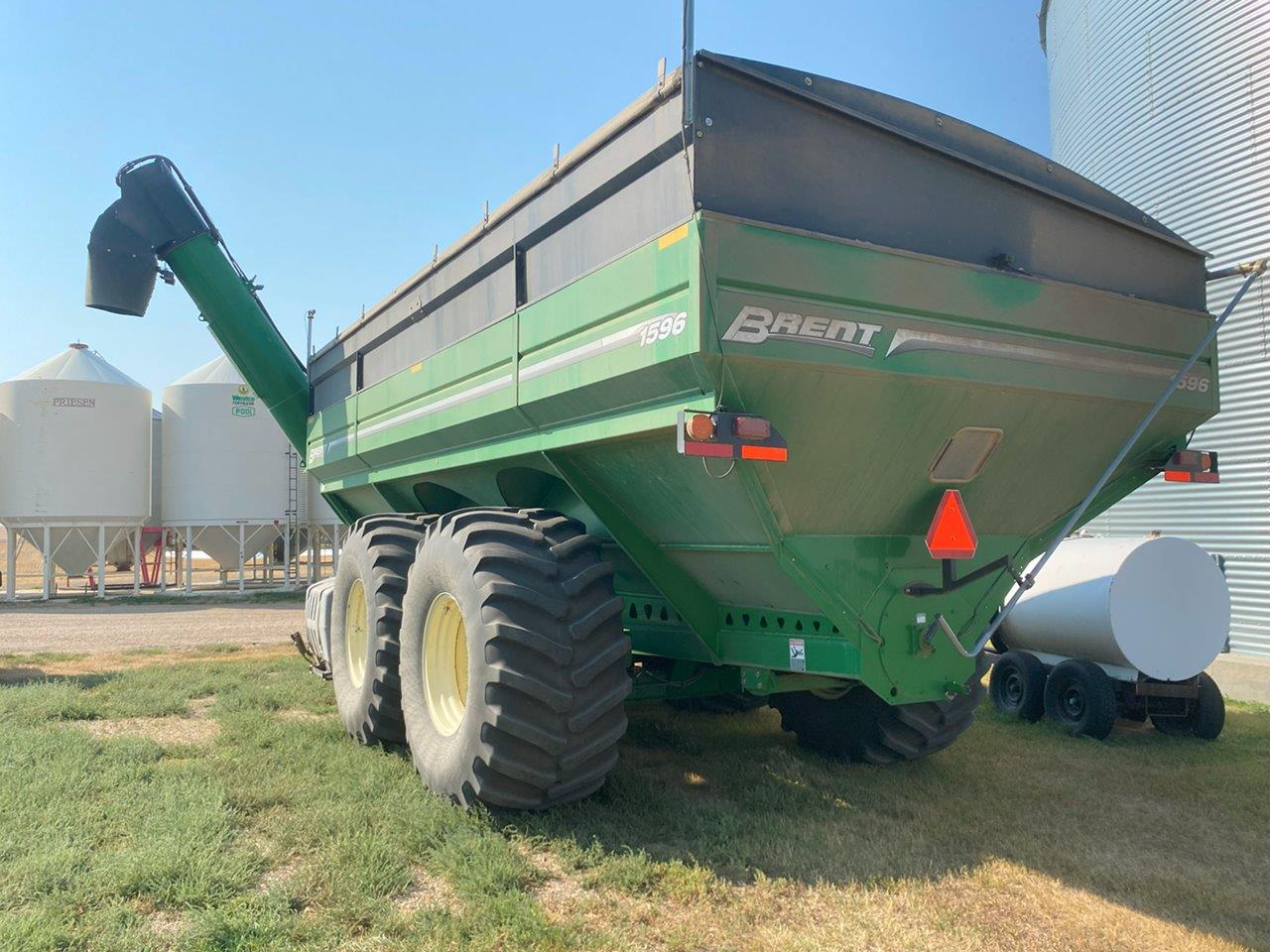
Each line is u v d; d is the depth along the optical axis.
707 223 2.98
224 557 21.78
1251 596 7.61
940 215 3.71
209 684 7.45
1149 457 4.61
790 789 4.58
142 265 8.12
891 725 4.80
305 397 8.67
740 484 3.33
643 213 3.38
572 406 3.86
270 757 4.93
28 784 4.30
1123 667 6.52
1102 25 9.51
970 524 3.95
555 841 3.62
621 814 3.99
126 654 10.58
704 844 3.67
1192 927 3.12
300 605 18.72
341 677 5.62
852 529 3.81
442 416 5.17
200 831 3.65
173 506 20.83
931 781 4.84
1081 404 4.02
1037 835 4.06
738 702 5.86
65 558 20.41
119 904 3.03
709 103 3.12
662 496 3.84
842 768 5.03
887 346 3.37
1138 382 4.21
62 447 19.38
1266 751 5.93
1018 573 4.53
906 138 3.60
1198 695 6.32
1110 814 4.43
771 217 3.24
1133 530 8.73
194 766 4.75
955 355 3.57
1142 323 4.23
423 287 5.62
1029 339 3.80
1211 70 8.04
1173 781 5.07
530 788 3.70
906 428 3.57
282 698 6.77
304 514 21.92
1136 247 4.37
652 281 3.22
